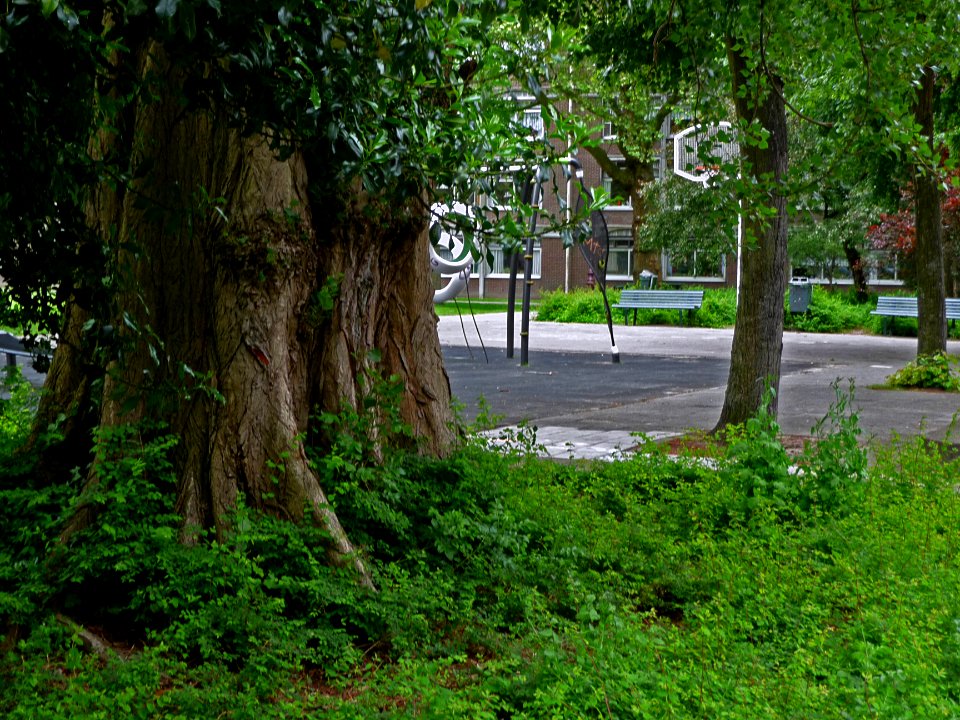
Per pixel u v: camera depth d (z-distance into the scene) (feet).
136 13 11.99
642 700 14.99
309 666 18.86
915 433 46.24
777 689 15.71
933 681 16.25
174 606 18.75
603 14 31.04
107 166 16.48
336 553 20.93
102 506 20.68
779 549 24.85
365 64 14.69
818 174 30.22
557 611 21.72
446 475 26.50
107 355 17.39
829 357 87.71
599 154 147.95
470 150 17.90
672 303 123.03
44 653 17.38
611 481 30.94
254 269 21.72
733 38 33.63
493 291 192.95
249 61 13.78
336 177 17.07
